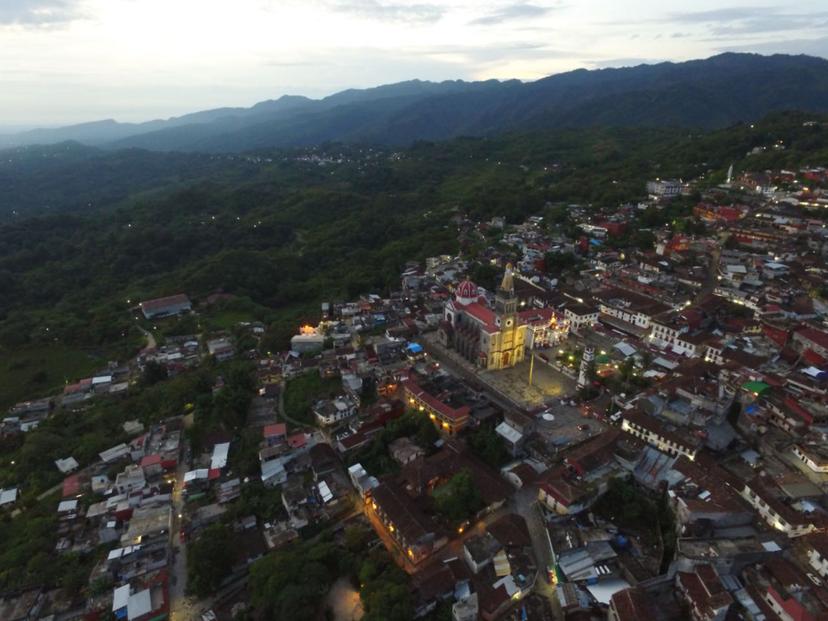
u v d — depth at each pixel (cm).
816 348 14262
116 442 14262
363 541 10119
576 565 9188
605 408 13425
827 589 8244
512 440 12175
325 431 13988
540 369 16100
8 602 9644
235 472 12638
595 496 10569
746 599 8331
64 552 10706
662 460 11300
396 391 15188
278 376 16950
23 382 19525
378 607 8200
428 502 11025
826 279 18600
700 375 13675
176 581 9988
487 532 10019
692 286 19350
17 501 12719
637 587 8406
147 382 17825
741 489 10350
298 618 8350
